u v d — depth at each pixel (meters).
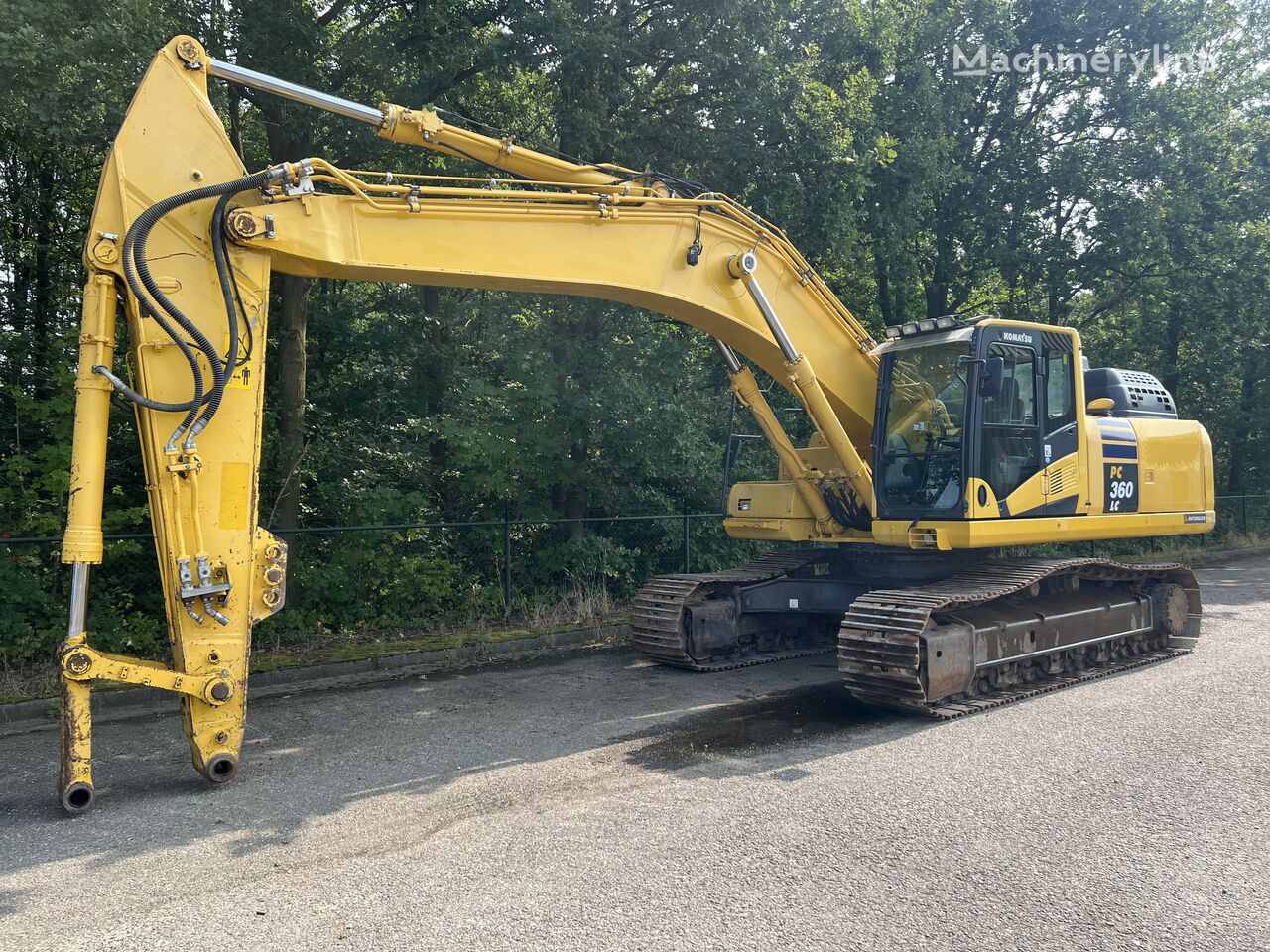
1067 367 8.20
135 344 5.33
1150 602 8.83
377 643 9.56
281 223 5.43
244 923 3.63
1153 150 17.62
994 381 7.23
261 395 5.49
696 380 13.18
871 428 8.35
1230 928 3.47
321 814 4.89
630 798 5.02
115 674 5.06
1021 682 7.61
